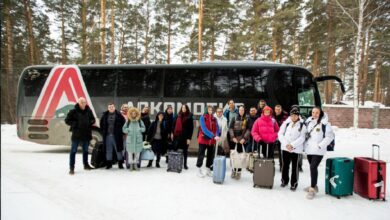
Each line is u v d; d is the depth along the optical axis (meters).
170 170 7.82
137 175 7.39
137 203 5.37
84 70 10.52
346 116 19.59
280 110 7.97
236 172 7.16
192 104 10.00
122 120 7.99
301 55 31.19
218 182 6.74
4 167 8.13
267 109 7.27
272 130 7.29
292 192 6.23
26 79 10.64
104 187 6.32
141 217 4.72
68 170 7.84
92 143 10.41
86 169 7.92
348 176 5.96
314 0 24.22
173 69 10.23
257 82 9.86
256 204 5.45
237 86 9.90
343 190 5.90
